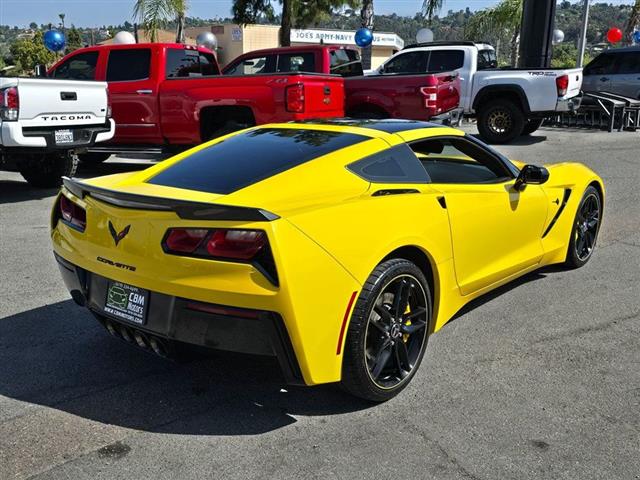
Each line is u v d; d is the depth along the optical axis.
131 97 9.88
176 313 2.89
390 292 3.30
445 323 3.96
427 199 3.58
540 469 2.74
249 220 2.76
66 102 8.23
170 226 2.88
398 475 2.70
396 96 11.32
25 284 5.08
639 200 8.20
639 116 15.45
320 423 3.11
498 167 4.51
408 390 3.43
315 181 3.26
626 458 2.82
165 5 14.72
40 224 7.08
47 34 15.07
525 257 4.64
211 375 3.61
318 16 19.17
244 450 2.88
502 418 3.14
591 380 3.54
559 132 15.34
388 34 44.59
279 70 12.12
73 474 2.71
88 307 3.36
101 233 3.16
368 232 3.12
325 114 9.62
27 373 3.62
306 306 2.82
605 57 16.89
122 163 11.95
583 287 5.04
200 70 10.74
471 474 2.71
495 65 15.05
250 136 4.02
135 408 3.25
